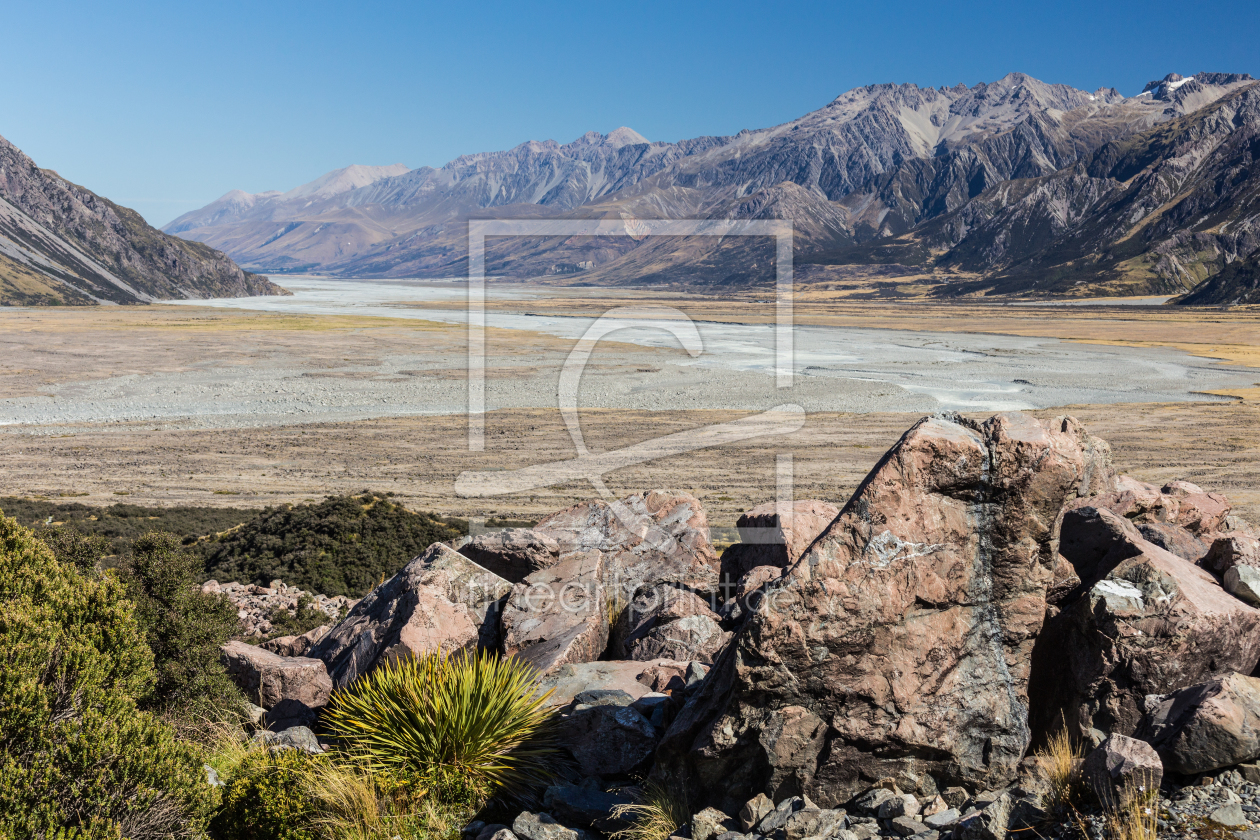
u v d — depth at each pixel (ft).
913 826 14.46
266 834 16.47
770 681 15.38
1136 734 15.07
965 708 15.69
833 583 15.34
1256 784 13.12
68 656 17.63
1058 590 17.12
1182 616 15.38
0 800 15.17
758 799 15.53
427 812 16.85
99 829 15.55
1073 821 13.07
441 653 21.33
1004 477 15.72
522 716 19.03
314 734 21.22
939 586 15.74
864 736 15.43
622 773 18.31
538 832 16.02
